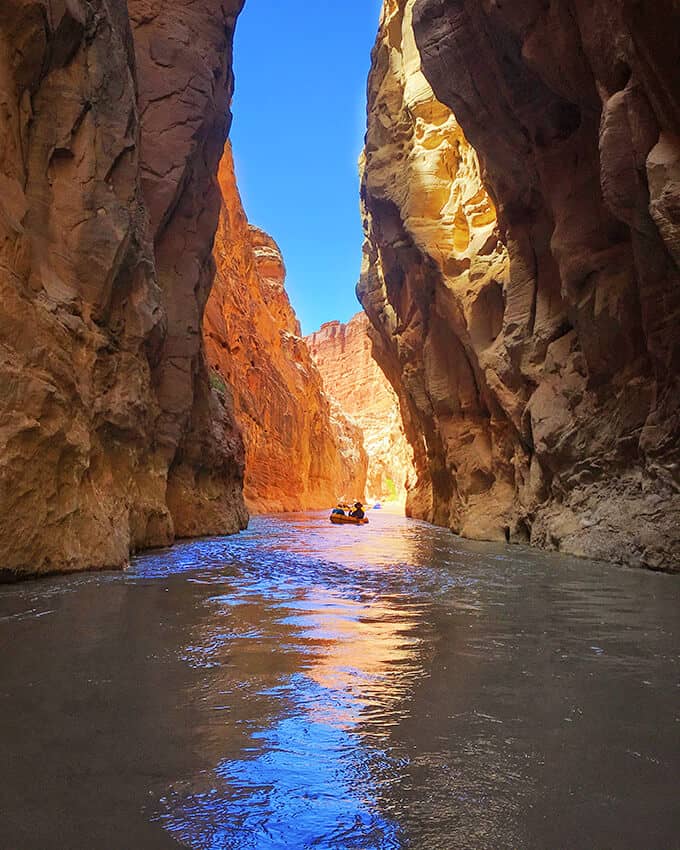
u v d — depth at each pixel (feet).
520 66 36.01
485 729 8.82
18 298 22.56
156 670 11.49
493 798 6.86
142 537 33.91
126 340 31.99
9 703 9.61
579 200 36.09
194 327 43.42
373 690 10.52
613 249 34.30
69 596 19.17
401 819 6.41
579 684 10.90
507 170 43.24
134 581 22.65
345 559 32.17
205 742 8.26
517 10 32.17
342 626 15.57
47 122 27.50
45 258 26.58
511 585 22.98
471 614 17.31
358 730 8.75
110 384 30.22
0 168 23.62
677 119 22.97
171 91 42.80
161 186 41.57
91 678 10.94
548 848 5.90
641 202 26.30
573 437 36.81
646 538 28.37
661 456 29.32
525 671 11.70
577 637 14.49
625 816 6.49
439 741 8.39
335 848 5.89
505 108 40.16
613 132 25.72
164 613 16.83
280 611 17.47
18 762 7.56
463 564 30.12
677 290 27.66
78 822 6.24
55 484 23.47
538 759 7.85
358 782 7.20
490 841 6.02
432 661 12.35
